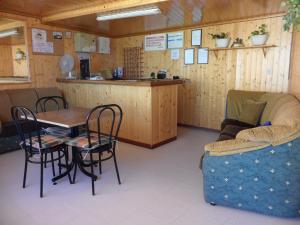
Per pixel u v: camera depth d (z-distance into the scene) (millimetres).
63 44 5156
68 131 3080
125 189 2615
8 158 3525
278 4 3467
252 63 4426
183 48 5285
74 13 4152
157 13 3748
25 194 2523
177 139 4441
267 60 4258
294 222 2033
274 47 4152
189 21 4602
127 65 6312
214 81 4934
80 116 2770
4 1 3701
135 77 6199
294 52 3613
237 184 2109
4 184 2738
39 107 4445
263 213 2113
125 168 3158
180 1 3309
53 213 2188
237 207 2188
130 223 2037
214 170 2154
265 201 2062
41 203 2354
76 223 2041
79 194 2520
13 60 6883
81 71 5285
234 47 4426
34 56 4695
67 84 4957
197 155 3615
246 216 2119
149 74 5949
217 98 4934
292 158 1917
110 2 3629
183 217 2113
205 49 4957
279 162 1942
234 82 4680
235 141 2104
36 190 2605
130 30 5578
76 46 5398
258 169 2012
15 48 6770
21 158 3531
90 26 5133
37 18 4652
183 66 5344
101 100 4395
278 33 4078
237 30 4508
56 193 2543
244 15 4129
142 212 2195
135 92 3889
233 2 3377
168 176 2922
